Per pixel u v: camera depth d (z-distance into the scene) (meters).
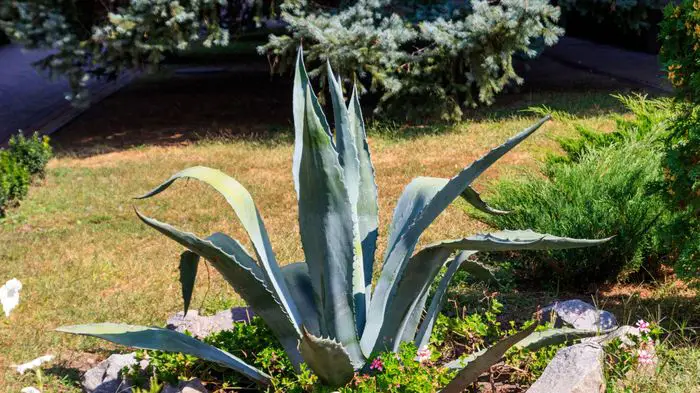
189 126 14.52
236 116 15.27
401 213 4.44
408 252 4.13
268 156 11.57
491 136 11.85
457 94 13.91
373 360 3.95
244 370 4.14
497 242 3.59
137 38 11.70
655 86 15.38
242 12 13.23
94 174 10.93
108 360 4.76
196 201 9.33
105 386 4.51
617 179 6.15
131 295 6.38
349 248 3.80
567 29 25.50
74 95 12.49
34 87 19.92
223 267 3.88
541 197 6.40
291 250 7.25
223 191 3.99
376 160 10.91
